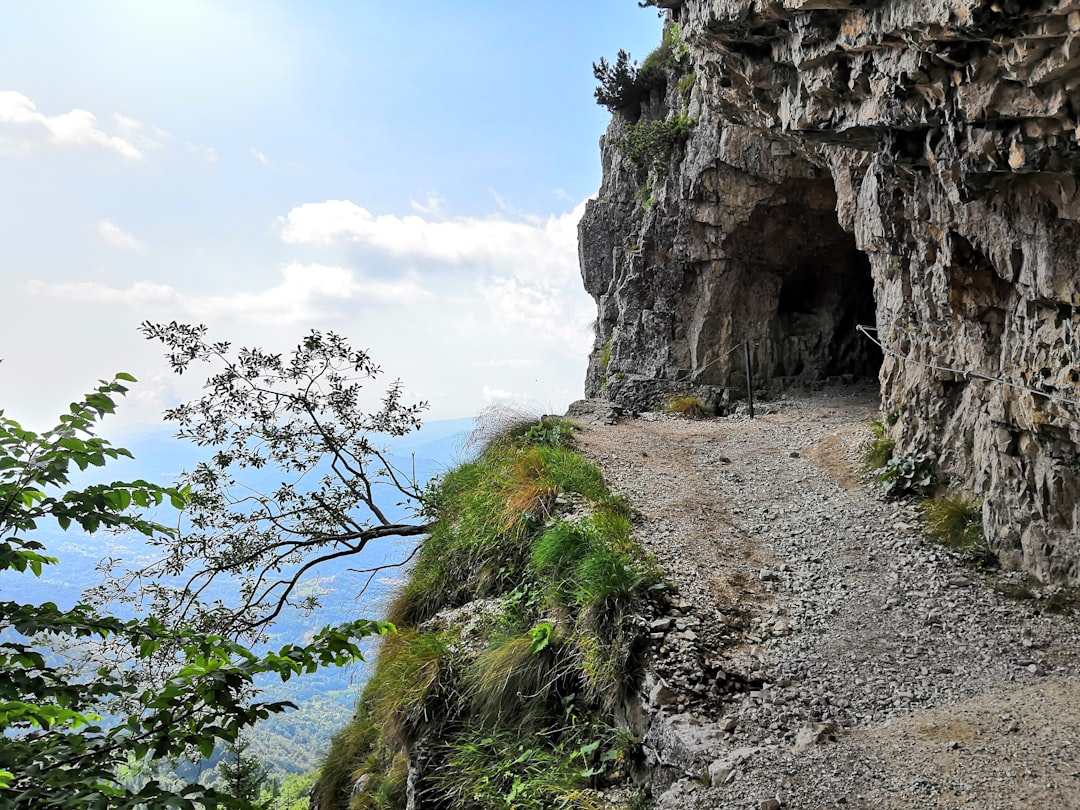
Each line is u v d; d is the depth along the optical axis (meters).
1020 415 6.44
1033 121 4.56
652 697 5.22
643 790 5.00
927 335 8.35
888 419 9.50
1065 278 5.34
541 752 5.68
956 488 7.94
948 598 6.34
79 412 2.94
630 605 5.95
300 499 9.69
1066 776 3.87
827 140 7.15
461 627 7.32
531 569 7.41
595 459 10.39
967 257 6.64
